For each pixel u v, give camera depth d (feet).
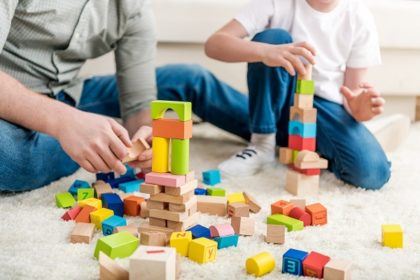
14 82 3.09
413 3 5.81
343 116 4.10
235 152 4.84
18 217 2.95
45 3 3.44
